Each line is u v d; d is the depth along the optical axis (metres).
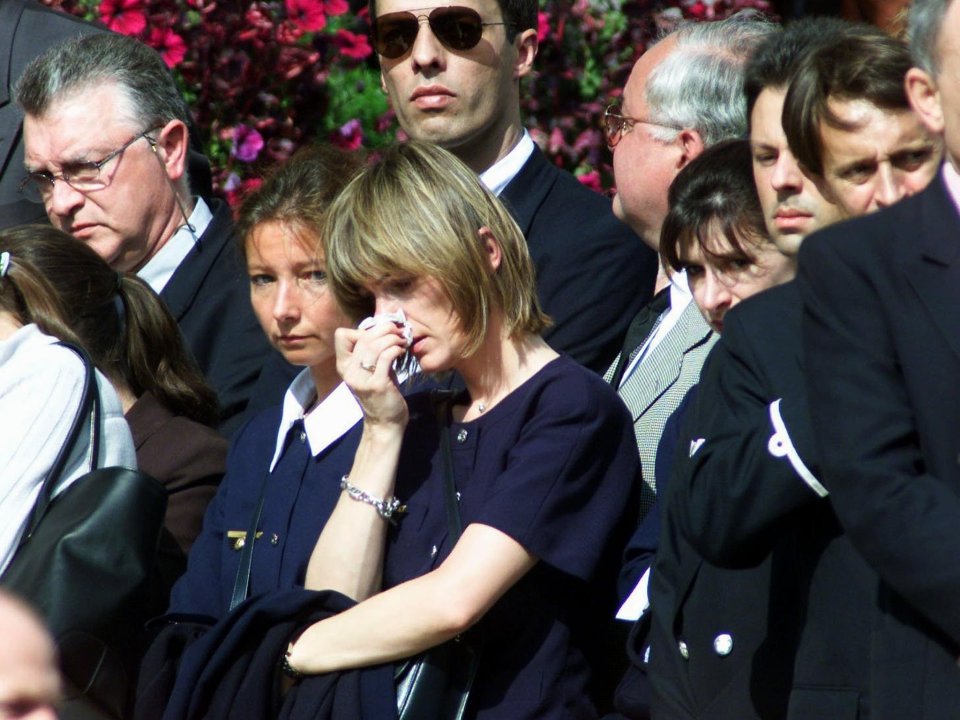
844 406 8.61
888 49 10.68
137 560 12.59
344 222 11.90
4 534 12.49
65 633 12.17
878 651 8.66
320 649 11.34
